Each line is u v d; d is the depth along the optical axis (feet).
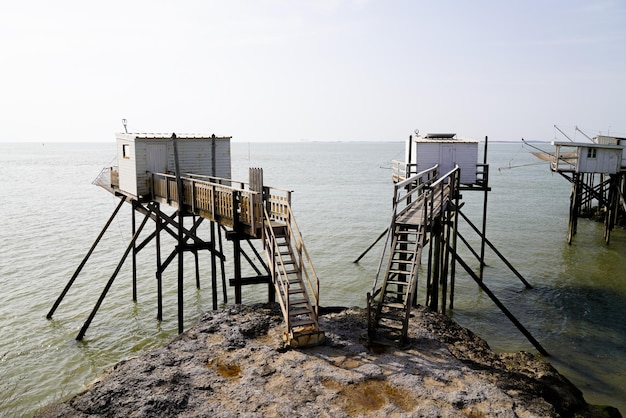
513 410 28.99
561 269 83.05
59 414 28.96
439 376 32.65
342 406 29.17
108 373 34.45
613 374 46.11
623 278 77.51
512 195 195.31
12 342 53.16
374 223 124.67
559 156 104.06
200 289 71.82
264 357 35.12
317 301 39.65
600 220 127.44
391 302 41.57
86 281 73.87
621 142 109.40
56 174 275.59
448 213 59.47
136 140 62.44
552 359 49.49
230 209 46.83
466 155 82.79
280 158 546.67
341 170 337.31
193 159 67.15
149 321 59.52
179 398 29.91
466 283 75.36
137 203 63.31
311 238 106.32
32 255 88.53
